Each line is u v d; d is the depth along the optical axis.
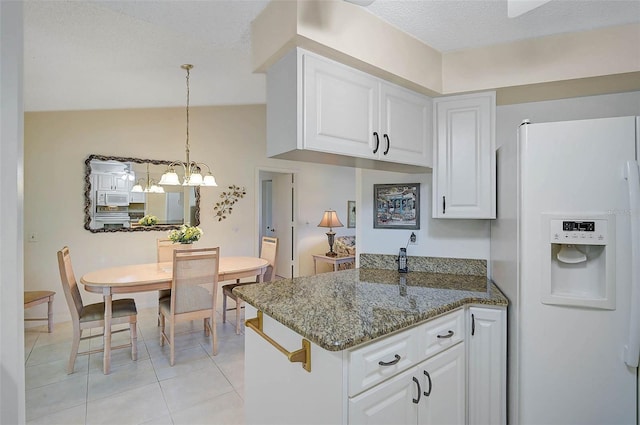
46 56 2.16
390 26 1.64
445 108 1.99
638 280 1.26
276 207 6.22
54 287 3.60
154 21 1.63
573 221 1.35
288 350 1.33
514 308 1.53
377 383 1.15
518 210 1.48
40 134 3.54
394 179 2.47
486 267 2.18
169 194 4.26
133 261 4.00
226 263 3.53
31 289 3.50
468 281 2.04
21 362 0.94
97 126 3.81
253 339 1.62
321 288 1.82
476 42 1.81
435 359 1.42
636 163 1.28
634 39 1.63
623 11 1.52
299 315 1.31
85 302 3.75
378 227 2.52
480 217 1.92
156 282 2.69
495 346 1.62
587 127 1.34
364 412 1.10
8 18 0.91
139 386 2.33
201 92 3.62
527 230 1.43
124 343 3.06
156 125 4.18
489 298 1.63
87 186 3.74
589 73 1.68
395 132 1.78
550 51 1.74
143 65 2.50
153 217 4.14
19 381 0.92
